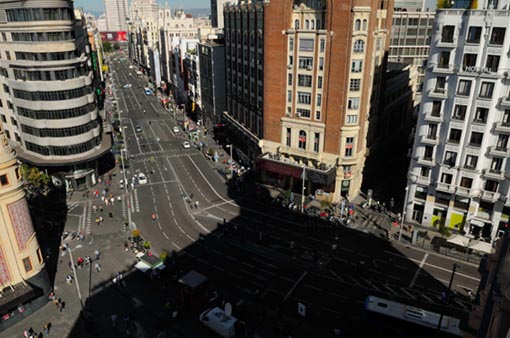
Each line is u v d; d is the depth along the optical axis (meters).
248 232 69.69
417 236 66.62
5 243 47.22
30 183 75.50
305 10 74.31
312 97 77.19
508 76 55.62
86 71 88.38
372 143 87.19
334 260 61.19
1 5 76.50
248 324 47.84
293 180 86.12
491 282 25.19
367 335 45.69
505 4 55.06
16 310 48.97
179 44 166.62
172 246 65.38
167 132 134.75
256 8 84.19
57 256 62.78
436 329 41.22
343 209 75.25
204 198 84.19
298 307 49.38
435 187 66.50
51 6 74.31
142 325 48.00
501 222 62.41
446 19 58.56
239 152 106.31
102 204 81.69
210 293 53.44
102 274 58.25
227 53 106.31
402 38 130.88
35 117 80.56
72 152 84.31
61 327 48.00
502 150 59.22
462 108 60.78
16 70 80.06
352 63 70.88
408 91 110.56
